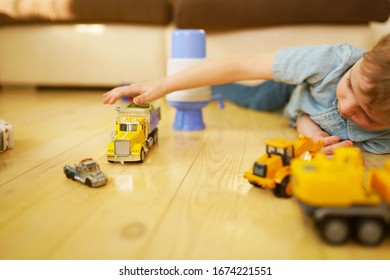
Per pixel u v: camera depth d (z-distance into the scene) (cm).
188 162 92
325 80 99
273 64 102
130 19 200
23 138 116
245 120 142
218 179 80
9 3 207
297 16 174
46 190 75
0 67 226
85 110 164
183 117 126
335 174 54
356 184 54
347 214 54
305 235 58
